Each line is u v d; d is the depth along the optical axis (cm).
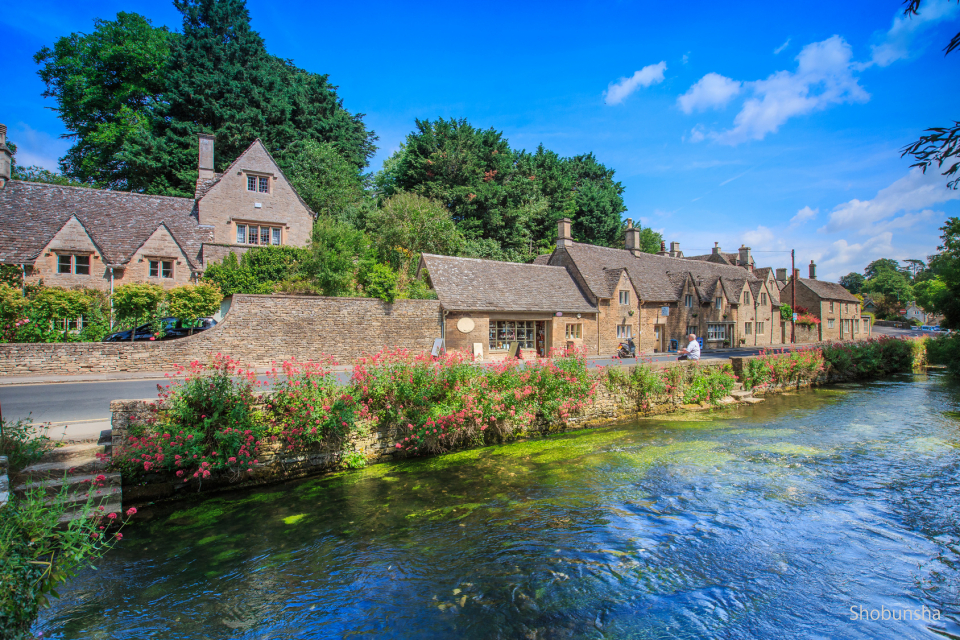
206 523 727
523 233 4688
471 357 1252
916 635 478
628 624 495
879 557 639
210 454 810
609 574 589
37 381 1526
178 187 3622
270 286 2417
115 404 779
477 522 736
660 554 641
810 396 1969
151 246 2592
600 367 1506
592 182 6191
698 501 824
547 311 2978
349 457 979
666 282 4150
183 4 4084
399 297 2495
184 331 2088
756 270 5497
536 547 657
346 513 767
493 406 1154
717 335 4425
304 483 897
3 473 527
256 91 3947
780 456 1092
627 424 1440
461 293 2717
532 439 1244
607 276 3556
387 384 1044
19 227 2436
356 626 488
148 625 489
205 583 566
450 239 3650
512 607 520
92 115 3969
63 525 624
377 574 588
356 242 2709
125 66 3903
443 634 475
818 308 5559
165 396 827
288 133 4144
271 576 582
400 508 788
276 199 3158
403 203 3553
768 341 5056
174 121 3628
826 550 655
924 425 1423
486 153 4784
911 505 812
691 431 1344
